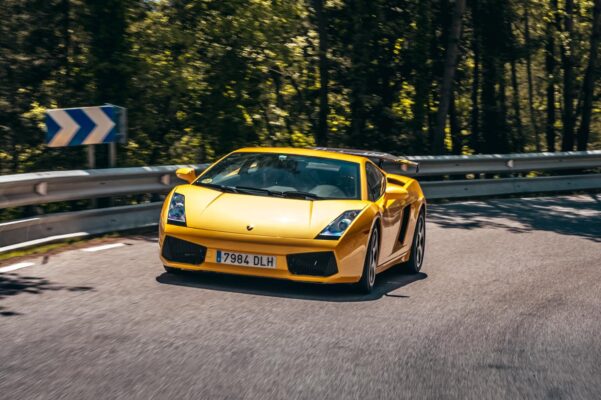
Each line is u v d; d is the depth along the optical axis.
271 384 5.03
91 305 6.80
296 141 29.98
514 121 33.22
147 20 25.09
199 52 26.73
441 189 18.09
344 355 5.78
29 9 23.16
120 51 23.45
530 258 10.92
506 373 5.61
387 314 7.17
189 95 26.27
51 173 9.77
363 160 8.91
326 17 28.11
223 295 7.41
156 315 6.56
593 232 13.97
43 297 7.02
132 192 11.31
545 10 33.53
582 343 6.61
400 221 8.95
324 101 27.59
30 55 23.73
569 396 5.20
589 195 20.61
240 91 26.30
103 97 24.05
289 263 7.47
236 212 7.68
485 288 8.73
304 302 7.37
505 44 31.20
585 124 30.08
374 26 27.23
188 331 6.14
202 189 8.17
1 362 5.16
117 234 10.76
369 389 5.05
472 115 33.62
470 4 30.34
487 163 19.23
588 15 36.50
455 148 34.00
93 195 10.59
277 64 27.36
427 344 6.23
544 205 17.83
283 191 8.16
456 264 10.19
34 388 4.70
